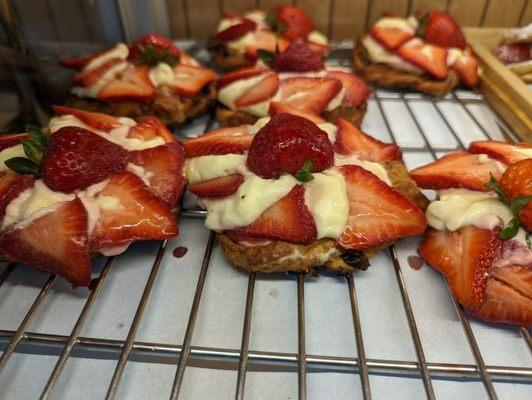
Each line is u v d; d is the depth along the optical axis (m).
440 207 0.16
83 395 0.13
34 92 0.22
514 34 0.28
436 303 0.15
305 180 0.15
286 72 0.23
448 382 0.13
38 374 0.13
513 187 0.14
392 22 0.28
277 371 0.14
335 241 0.15
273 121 0.15
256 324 0.14
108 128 0.18
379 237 0.15
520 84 0.24
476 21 0.31
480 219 0.15
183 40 0.32
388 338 0.14
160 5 0.31
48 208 0.14
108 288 0.15
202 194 0.16
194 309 0.14
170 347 0.14
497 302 0.14
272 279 0.16
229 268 0.16
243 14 0.31
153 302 0.15
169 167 0.17
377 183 0.15
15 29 0.20
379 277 0.16
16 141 0.17
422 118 0.25
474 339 0.13
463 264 0.14
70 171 0.15
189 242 0.17
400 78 0.27
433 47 0.26
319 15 0.32
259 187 0.15
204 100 0.24
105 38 0.28
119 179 0.15
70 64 0.23
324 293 0.15
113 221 0.15
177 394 0.12
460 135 0.23
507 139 0.23
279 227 0.14
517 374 0.13
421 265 0.16
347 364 0.13
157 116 0.23
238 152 0.17
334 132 0.18
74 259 0.14
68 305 0.15
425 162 0.21
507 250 0.14
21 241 0.14
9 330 0.14
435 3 0.31
